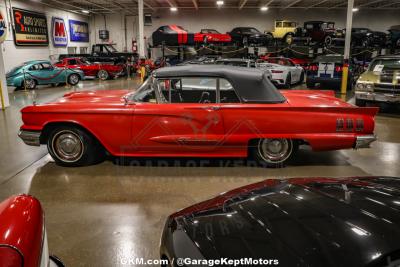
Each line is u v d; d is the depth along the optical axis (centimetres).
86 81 1780
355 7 2425
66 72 1548
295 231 140
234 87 414
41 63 1462
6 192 364
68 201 341
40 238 134
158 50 2239
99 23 2683
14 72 1389
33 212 145
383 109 889
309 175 416
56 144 436
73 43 2408
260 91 417
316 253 124
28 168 441
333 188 184
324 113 408
